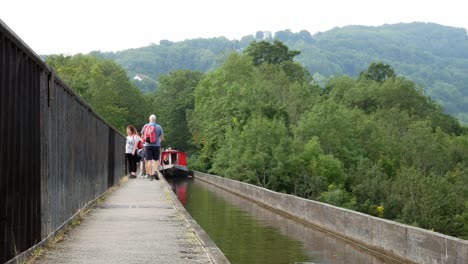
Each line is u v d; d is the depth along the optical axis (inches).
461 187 3267.7
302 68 4909.0
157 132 1015.0
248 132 2871.6
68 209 434.6
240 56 3759.8
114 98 3695.9
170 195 724.7
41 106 321.7
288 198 1115.3
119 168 1122.7
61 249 334.0
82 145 528.1
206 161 3681.1
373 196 3034.0
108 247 344.5
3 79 237.9
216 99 3516.2
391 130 4109.3
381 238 629.3
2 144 238.1
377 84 4825.3
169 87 5255.9
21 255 270.7
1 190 238.5
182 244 358.6
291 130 3287.4
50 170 353.7
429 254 509.4
